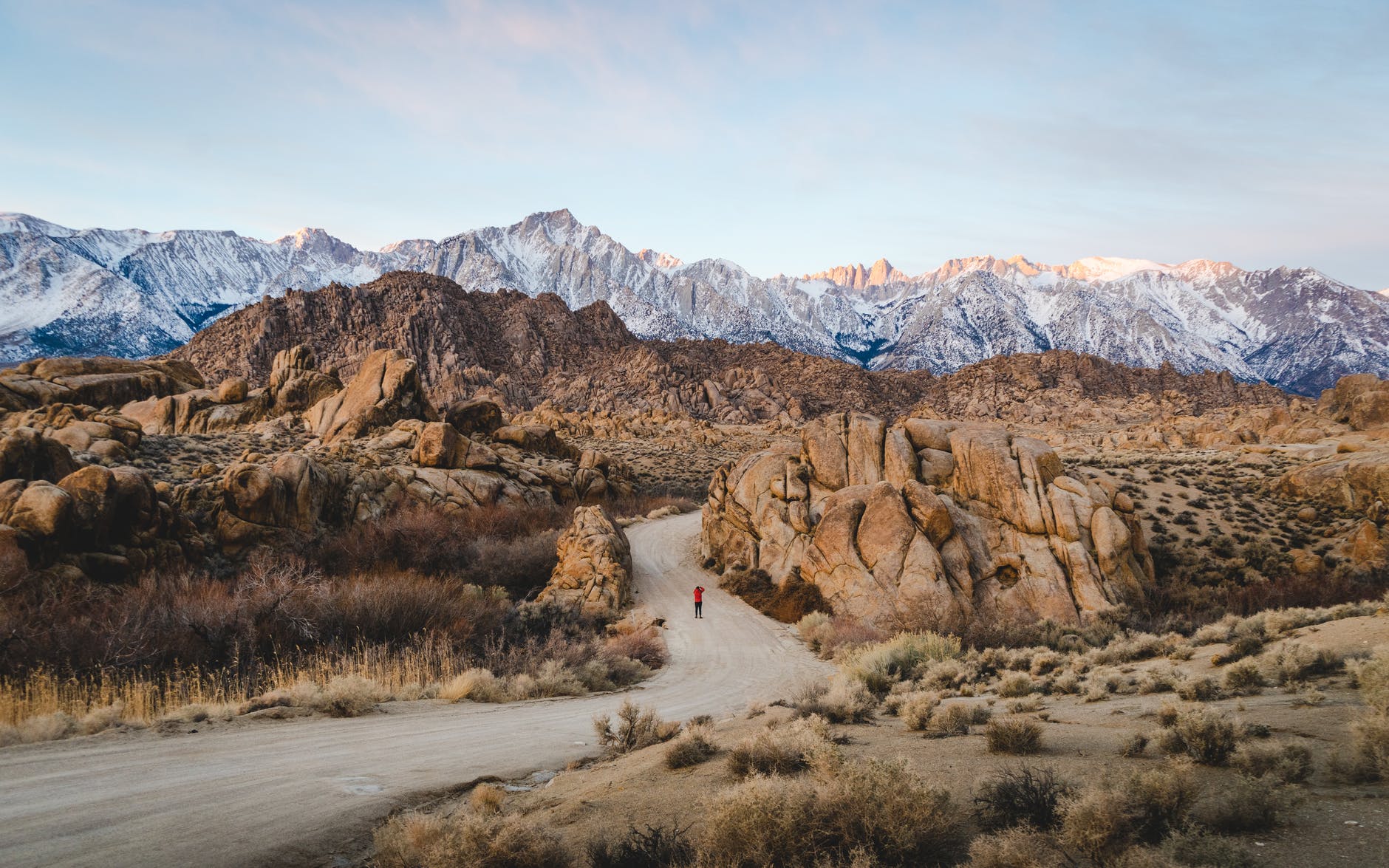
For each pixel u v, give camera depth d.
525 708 15.84
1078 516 32.03
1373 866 3.80
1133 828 4.58
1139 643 17.59
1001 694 13.46
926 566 31.33
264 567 29.92
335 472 41.94
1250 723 7.46
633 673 23.11
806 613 33.19
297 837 6.60
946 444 39.50
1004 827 5.09
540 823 6.65
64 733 10.41
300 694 13.66
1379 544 31.06
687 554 48.56
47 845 5.90
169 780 8.00
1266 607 26.80
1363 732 5.63
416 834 6.02
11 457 29.88
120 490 28.58
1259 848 4.27
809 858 4.75
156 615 20.50
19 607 20.50
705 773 7.85
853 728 10.43
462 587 33.06
